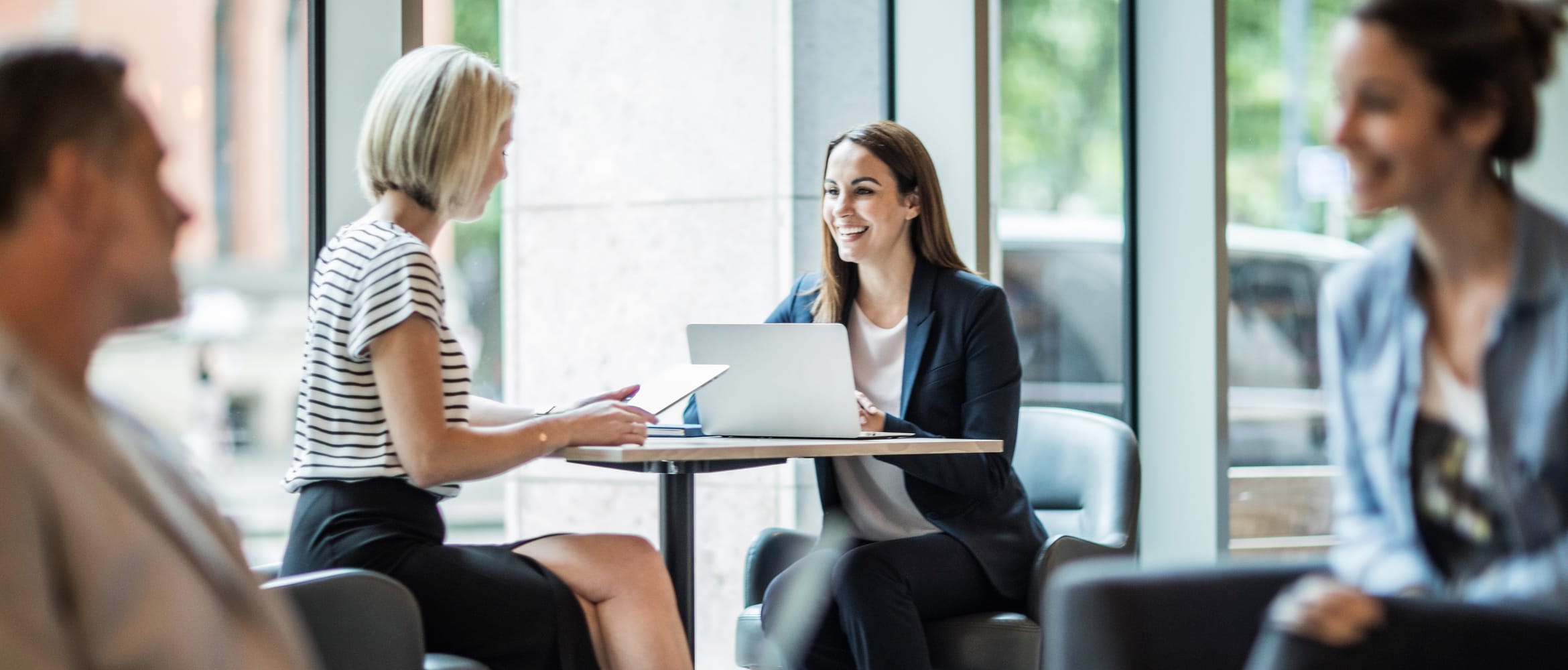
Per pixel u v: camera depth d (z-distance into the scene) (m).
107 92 1.08
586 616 2.15
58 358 1.07
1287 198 4.44
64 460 0.96
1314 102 4.47
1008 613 2.56
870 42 3.88
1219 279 4.18
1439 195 1.27
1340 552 1.38
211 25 3.04
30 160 1.04
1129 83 4.40
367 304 2.03
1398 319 1.33
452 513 3.95
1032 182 4.21
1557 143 4.50
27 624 0.91
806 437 2.52
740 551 3.81
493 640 2.03
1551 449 1.21
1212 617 1.37
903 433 2.63
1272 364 4.41
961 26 3.74
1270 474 4.39
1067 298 4.28
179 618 0.99
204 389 3.14
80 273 1.07
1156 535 4.35
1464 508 1.30
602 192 3.96
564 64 3.98
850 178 2.84
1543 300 1.22
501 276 4.02
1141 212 4.39
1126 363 4.41
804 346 2.49
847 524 2.84
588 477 3.95
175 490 1.15
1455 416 1.30
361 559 1.99
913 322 2.82
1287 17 4.41
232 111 3.06
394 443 2.03
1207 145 4.19
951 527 2.63
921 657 2.43
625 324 3.94
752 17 3.82
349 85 3.07
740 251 3.84
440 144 2.15
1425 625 1.12
